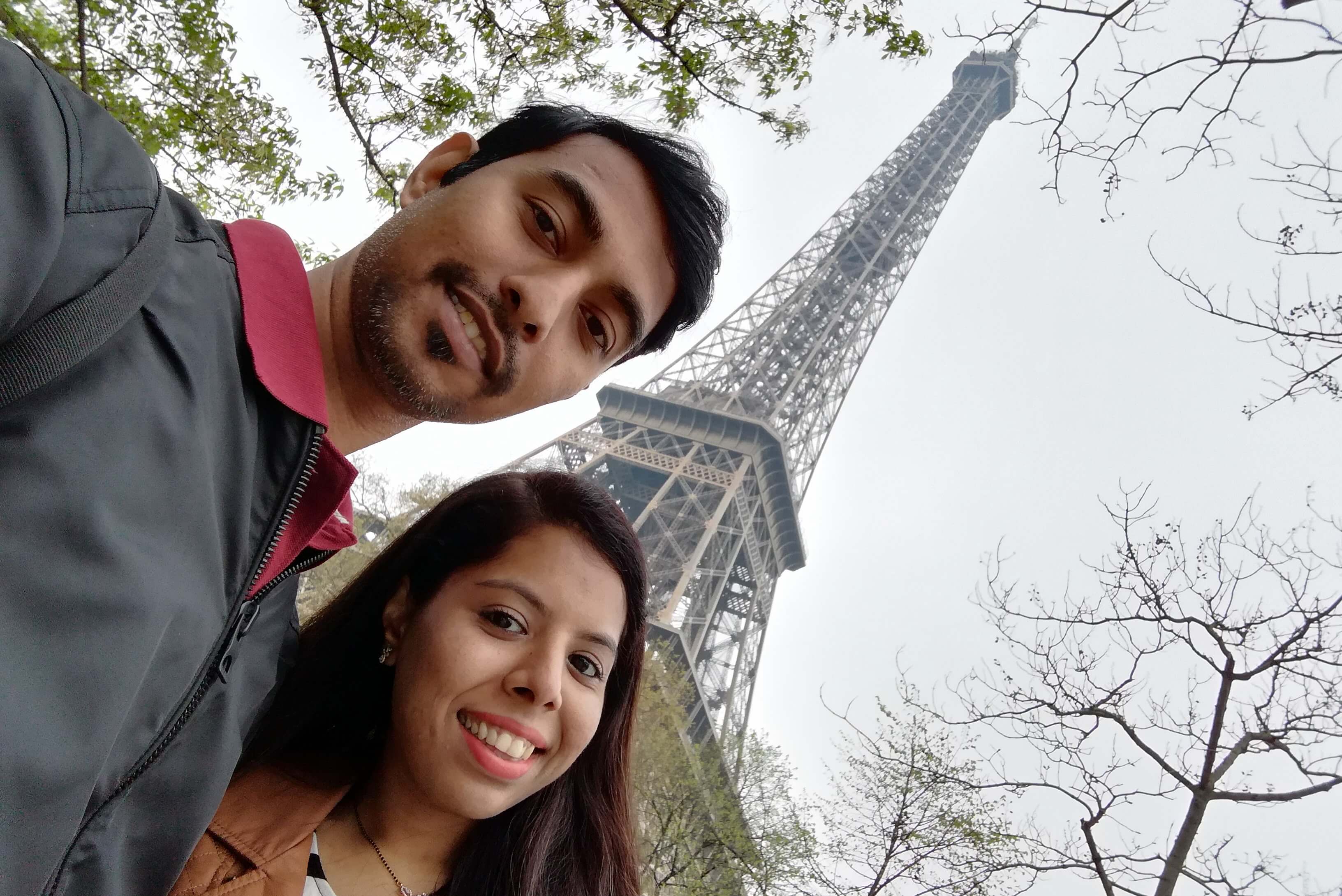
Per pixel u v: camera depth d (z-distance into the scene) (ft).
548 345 1.66
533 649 1.80
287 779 1.89
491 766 1.75
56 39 4.28
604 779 2.19
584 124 1.77
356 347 1.56
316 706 2.02
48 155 1.02
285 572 1.56
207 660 1.35
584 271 1.65
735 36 4.15
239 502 1.31
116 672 1.05
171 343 1.17
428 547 2.00
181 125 4.75
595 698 1.90
